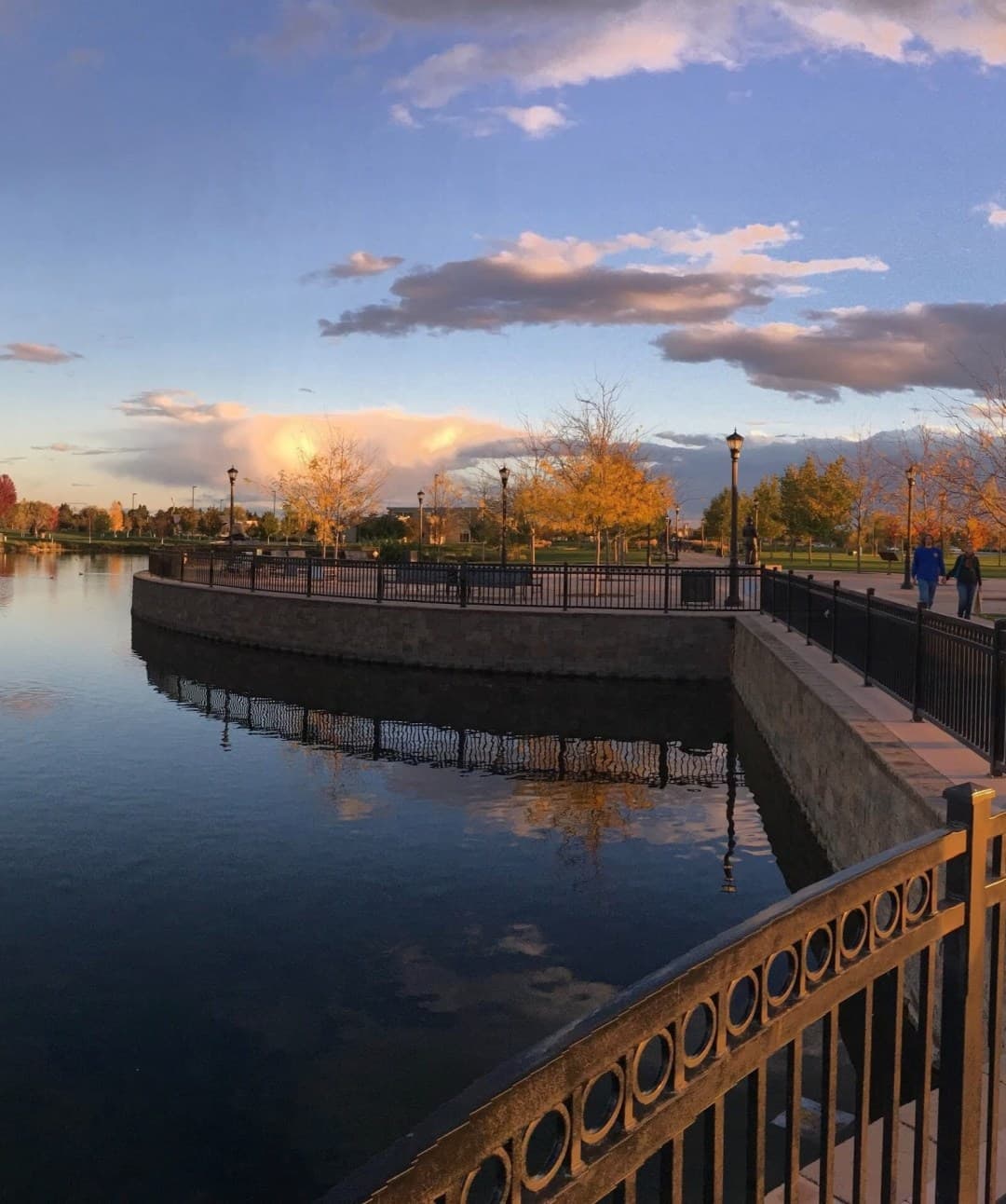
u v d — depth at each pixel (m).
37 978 8.03
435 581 26.94
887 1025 6.91
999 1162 3.43
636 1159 1.74
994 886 2.81
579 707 20.56
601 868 10.91
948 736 9.15
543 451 49.34
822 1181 2.28
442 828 12.37
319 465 56.19
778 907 2.13
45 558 84.38
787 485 66.25
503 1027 7.28
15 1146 5.82
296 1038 7.09
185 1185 5.46
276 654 27.36
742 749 17.03
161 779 14.62
